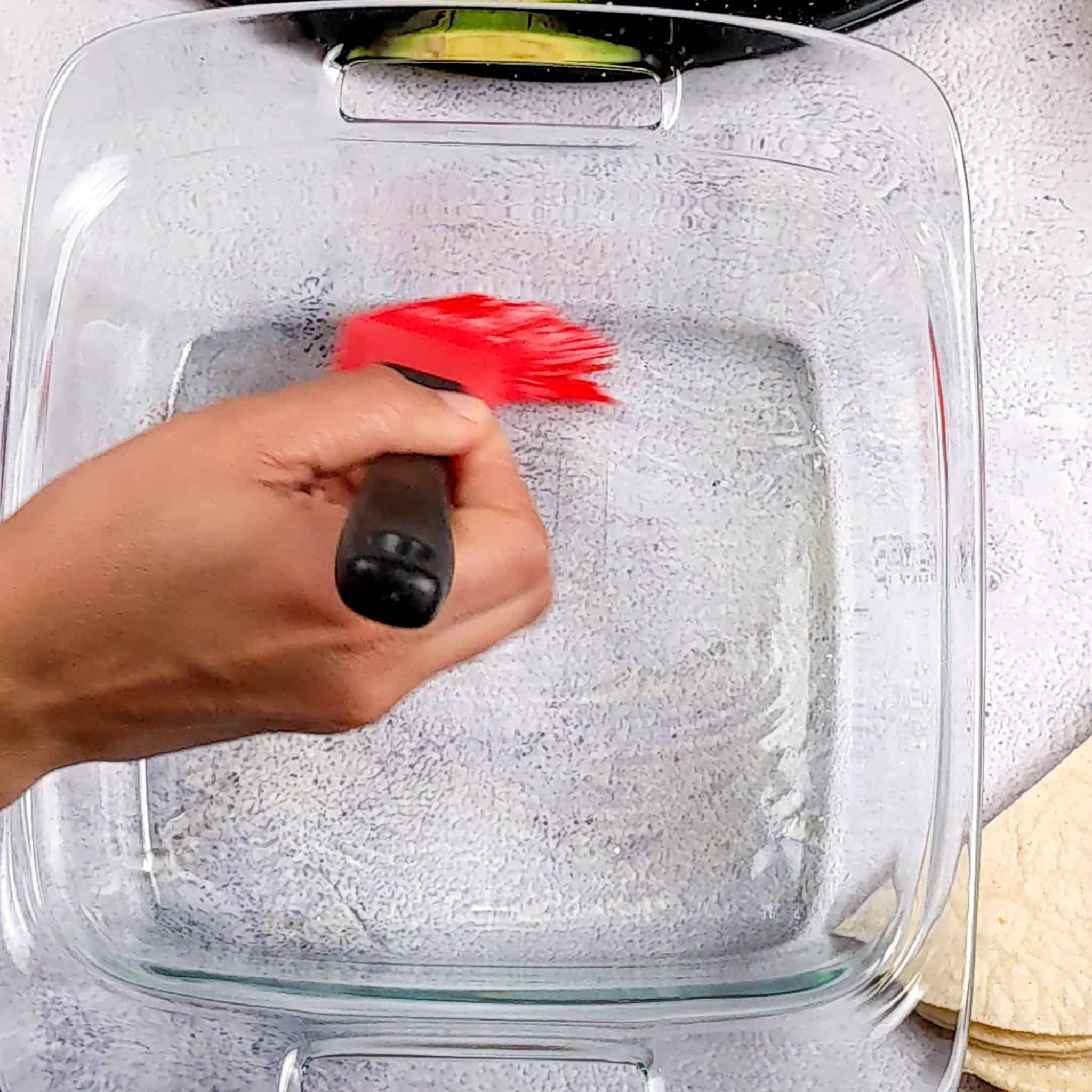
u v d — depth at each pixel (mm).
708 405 484
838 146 456
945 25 464
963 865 427
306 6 429
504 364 479
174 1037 447
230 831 481
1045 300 462
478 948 472
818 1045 435
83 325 474
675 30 433
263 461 331
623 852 476
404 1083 449
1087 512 459
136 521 324
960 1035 407
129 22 473
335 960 472
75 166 456
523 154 470
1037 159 461
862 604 473
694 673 478
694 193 475
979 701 421
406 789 480
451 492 395
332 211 481
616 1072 445
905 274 465
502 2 420
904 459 468
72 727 352
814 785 472
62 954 459
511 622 408
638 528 483
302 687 353
